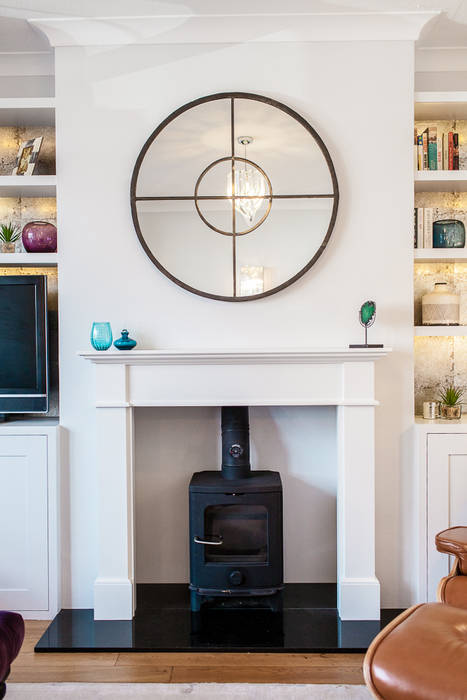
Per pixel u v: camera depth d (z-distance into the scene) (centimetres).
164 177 247
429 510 241
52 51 266
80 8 231
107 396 236
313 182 245
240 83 247
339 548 245
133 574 241
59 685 194
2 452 243
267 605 243
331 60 246
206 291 248
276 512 234
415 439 243
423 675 130
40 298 250
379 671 136
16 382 251
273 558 235
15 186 254
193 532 236
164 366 236
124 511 237
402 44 245
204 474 254
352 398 234
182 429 262
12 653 150
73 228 249
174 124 246
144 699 186
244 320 249
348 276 248
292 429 261
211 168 247
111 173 249
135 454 263
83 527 248
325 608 244
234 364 235
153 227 247
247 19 240
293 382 236
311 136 245
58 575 244
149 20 239
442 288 260
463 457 240
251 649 214
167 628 228
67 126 248
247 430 247
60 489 246
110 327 238
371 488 236
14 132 280
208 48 246
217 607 243
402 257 247
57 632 226
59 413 265
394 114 246
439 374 278
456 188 266
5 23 242
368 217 247
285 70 246
